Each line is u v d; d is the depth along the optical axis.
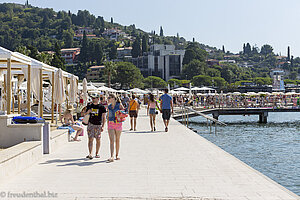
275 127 36.00
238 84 177.88
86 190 5.50
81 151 9.72
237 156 17.30
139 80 140.25
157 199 4.99
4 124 8.49
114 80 135.75
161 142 11.57
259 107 46.25
